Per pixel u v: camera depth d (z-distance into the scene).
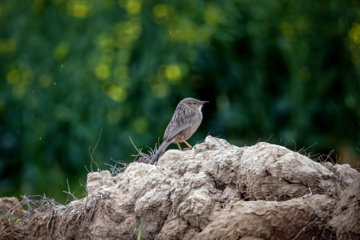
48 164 13.66
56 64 14.60
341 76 14.31
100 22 14.45
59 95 14.31
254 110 13.77
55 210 7.58
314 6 14.21
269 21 13.93
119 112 13.70
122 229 7.07
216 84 13.95
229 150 7.35
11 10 15.45
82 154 13.58
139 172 7.61
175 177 7.24
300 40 14.00
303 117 13.62
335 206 5.99
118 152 13.45
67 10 14.75
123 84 13.60
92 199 7.38
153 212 7.00
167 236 6.66
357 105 14.27
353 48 14.41
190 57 13.44
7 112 14.66
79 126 13.71
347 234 5.64
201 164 7.19
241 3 14.00
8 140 14.44
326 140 13.88
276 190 6.45
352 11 14.46
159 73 13.70
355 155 13.51
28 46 14.98
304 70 14.04
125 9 14.46
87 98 13.98
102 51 13.91
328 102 14.19
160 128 13.59
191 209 6.58
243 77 13.98
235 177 6.90
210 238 6.03
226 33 13.70
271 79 14.23
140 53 14.10
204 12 13.73
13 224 7.64
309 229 5.93
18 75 14.54
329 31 14.31
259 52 13.88
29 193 13.30
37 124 14.02
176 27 13.73
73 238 7.35
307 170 6.41
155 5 14.03
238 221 6.03
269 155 6.59
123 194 7.42
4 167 14.23
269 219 5.96
